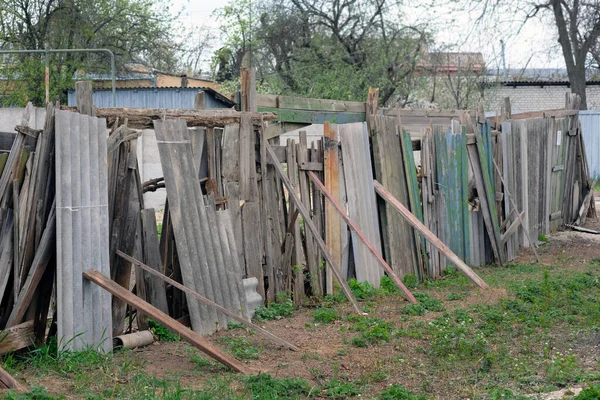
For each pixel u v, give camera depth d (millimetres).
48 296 6871
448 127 14703
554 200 16734
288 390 6004
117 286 6711
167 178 7809
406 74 31922
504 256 13523
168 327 6543
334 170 10211
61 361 6305
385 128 11281
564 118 17312
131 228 7676
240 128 8891
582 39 33656
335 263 9414
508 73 41312
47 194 6781
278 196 9508
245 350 7180
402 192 11445
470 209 13695
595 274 11812
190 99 27250
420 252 11547
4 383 5223
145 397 5324
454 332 7824
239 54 36531
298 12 31578
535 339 7820
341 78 29984
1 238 6516
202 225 8055
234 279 8344
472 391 6117
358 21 31141
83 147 6875
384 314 8953
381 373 6570
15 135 6996
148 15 34594
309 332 8164
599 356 7188
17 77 31641
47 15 32094
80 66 32156
